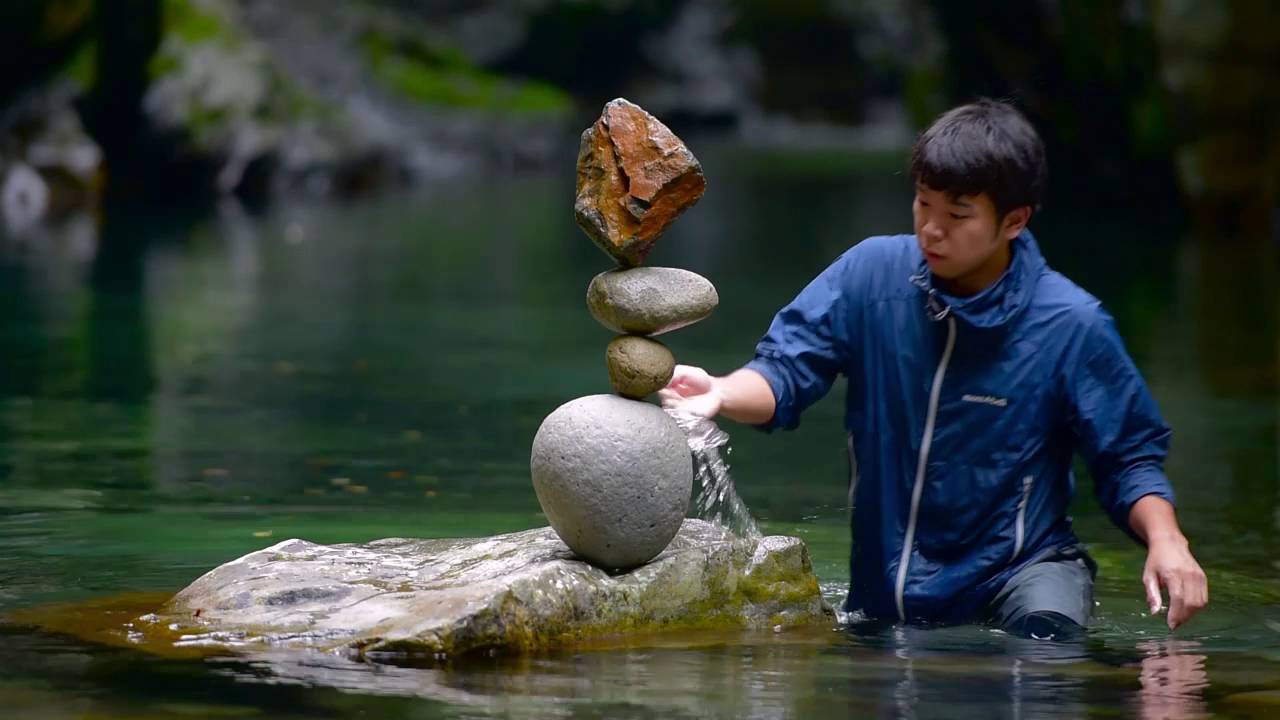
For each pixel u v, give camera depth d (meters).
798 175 30.06
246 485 5.84
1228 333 11.45
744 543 4.03
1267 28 20.22
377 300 13.10
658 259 16.83
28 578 4.27
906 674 3.39
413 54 31.33
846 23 42.38
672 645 3.63
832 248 18.34
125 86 22.28
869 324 4.12
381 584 3.82
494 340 10.74
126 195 22.66
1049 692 3.25
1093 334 3.96
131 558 4.56
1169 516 3.80
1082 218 21.64
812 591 4.04
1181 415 8.01
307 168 24.17
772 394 4.05
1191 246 18.41
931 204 3.81
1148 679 3.38
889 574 4.07
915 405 4.05
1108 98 22.23
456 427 7.35
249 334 10.88
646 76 39.88
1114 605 4.24
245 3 27.05
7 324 11.07
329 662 3.37
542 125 31.31
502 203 23.98
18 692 3.11
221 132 23.09
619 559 3.80
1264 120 20.11
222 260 15.91
